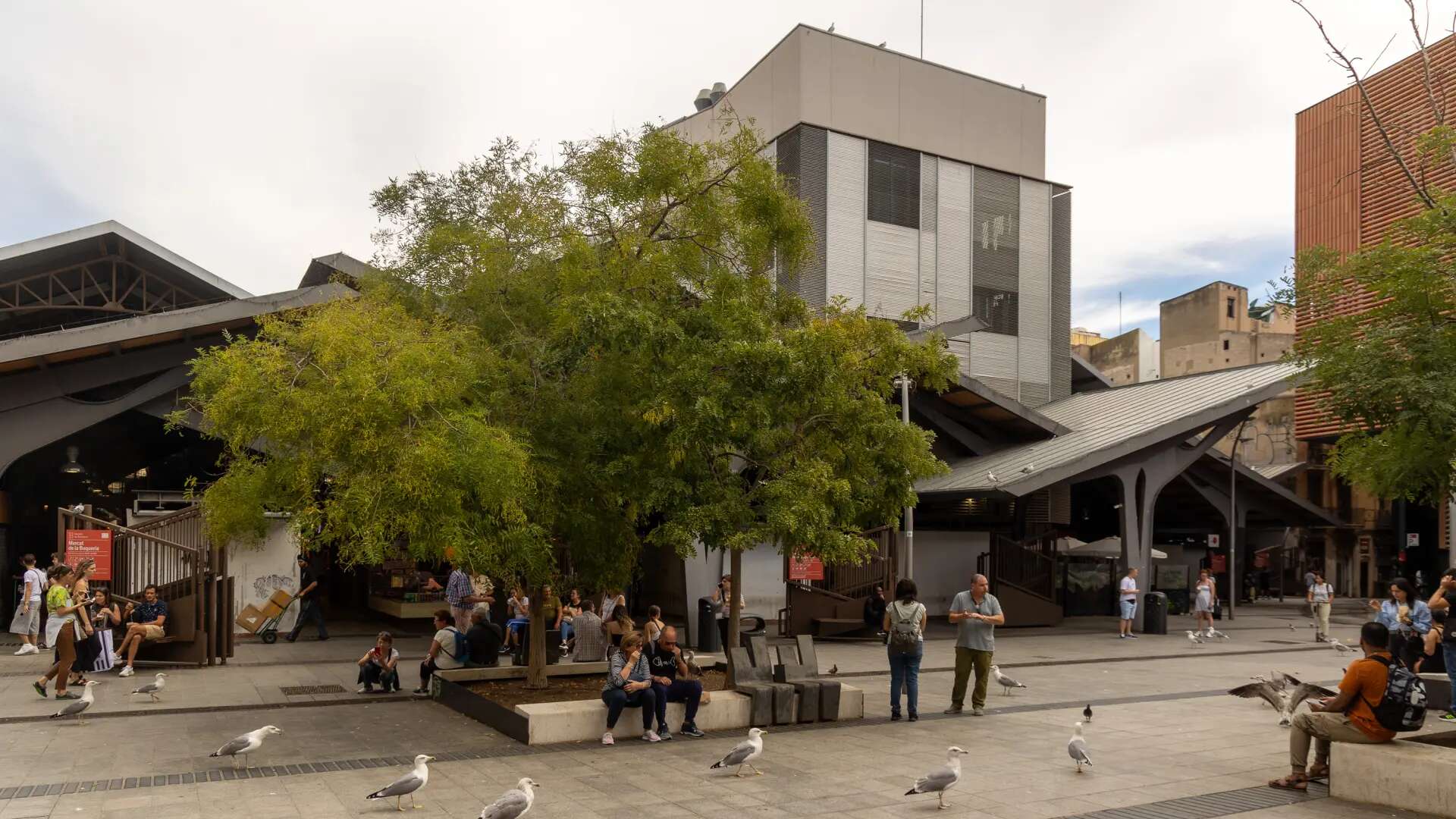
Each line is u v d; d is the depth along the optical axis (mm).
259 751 9875
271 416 9414
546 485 11656
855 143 37156
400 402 9492
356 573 30656
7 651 18156
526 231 13125
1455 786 7461
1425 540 42125
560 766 9289
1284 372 27750
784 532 11398
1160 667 18812
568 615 18453
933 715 12586
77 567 16031
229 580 17406
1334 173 35875
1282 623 32312
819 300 35656
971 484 26688
